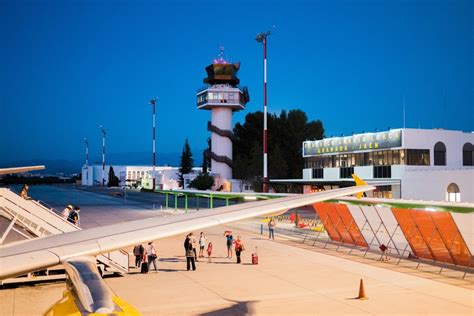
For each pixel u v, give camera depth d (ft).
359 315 46.50
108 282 62.64
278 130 339.36
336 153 222.69
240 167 306.35
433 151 186.60
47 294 54.54
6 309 47.93
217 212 23.06
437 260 74.95
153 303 51.42
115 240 18.93
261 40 176.65
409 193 176.96
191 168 403.75
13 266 15.84
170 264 77.15
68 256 17.21
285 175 296.92
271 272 69.56
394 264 75.31
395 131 184.85
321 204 96.73
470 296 54.08
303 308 49.16
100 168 609.42
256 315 46.68
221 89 307.78
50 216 62.75
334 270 70.69
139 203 249.75
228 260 80.69
